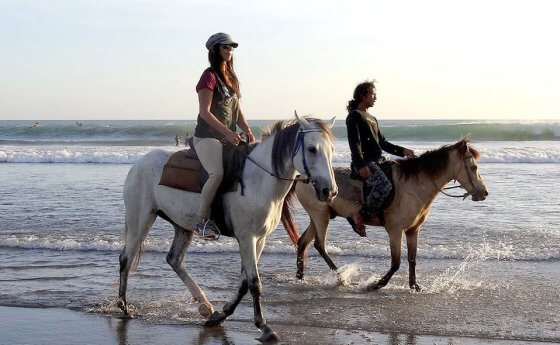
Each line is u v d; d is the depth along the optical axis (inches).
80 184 773.9
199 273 349.4
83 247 410.6
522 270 349.7
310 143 217.5
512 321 258.5
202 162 244.4
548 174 848.3
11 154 1236.5
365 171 306.0
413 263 317.7
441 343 233.5
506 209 551.5
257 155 238.1
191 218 254.4
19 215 531.5
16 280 333.1
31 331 252.8
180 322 266.1
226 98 248.5
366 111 319.6
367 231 463.2
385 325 255.6
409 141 1854.1
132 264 282.2
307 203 335.9
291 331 249.8
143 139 2203.5
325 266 369.1
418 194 309.6
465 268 356.2
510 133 1859.0
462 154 307.6
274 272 354.9
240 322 264.8
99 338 244.8
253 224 238.2
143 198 270.4
